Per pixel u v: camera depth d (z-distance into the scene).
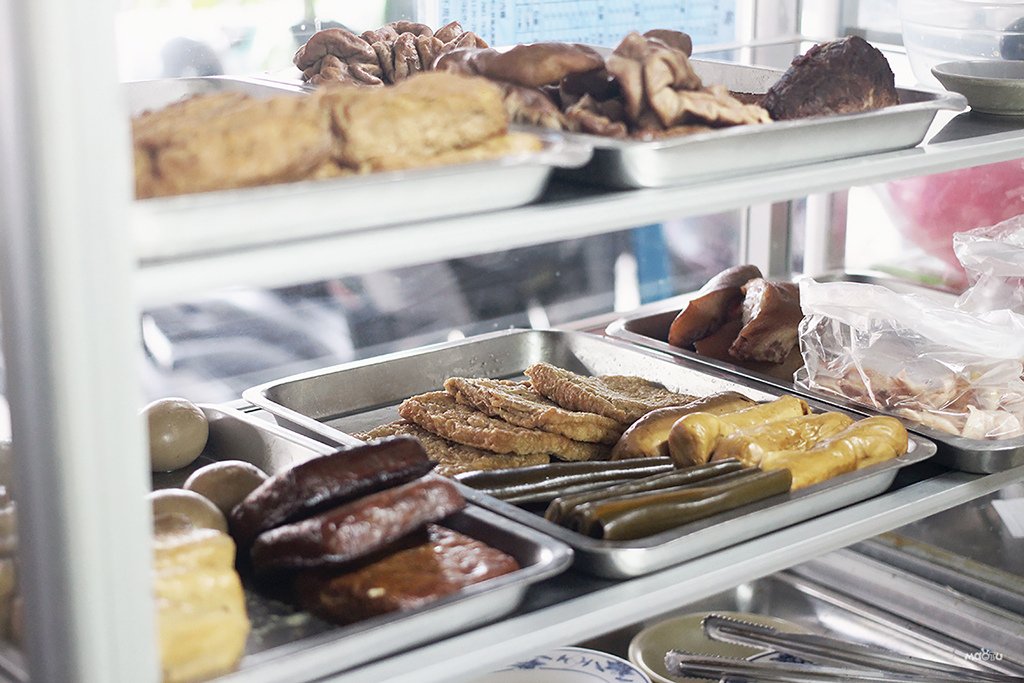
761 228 1.82
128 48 1.41
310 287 1.74
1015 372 1.29
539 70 1.00
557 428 1.20
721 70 1.26
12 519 0.79
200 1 1.44
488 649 0.85
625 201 0.89
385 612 0.85
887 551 1.60
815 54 1.07
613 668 1.33
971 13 1.33
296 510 0.92
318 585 0.89
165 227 0.69
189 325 1.68
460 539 0.93
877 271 1.75
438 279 1.78
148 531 0.72
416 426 1.28
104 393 0.68
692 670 1.35
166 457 1.15
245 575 0.96
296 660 0.77
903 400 1.27
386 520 0.89
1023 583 1.49
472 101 0.85
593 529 0.96
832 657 1.35
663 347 1.45
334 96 0.81
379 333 1.79
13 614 0.80
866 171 1.03
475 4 1.57
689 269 1.96
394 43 1.19
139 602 0.72
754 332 1.40
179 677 0.77
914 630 1.52
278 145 0.76
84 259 0.66
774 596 1.60
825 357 1.35
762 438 1.12
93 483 0.69
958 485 1.14
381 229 0.78
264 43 1.49
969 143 1.12
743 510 1.00
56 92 0.64
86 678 0.72
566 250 1.86
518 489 1.04
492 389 1.28
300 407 1.34
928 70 1.39
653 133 0.96
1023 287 1.46
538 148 0.87
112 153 0.66
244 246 0.73
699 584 0.95
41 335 0.67
